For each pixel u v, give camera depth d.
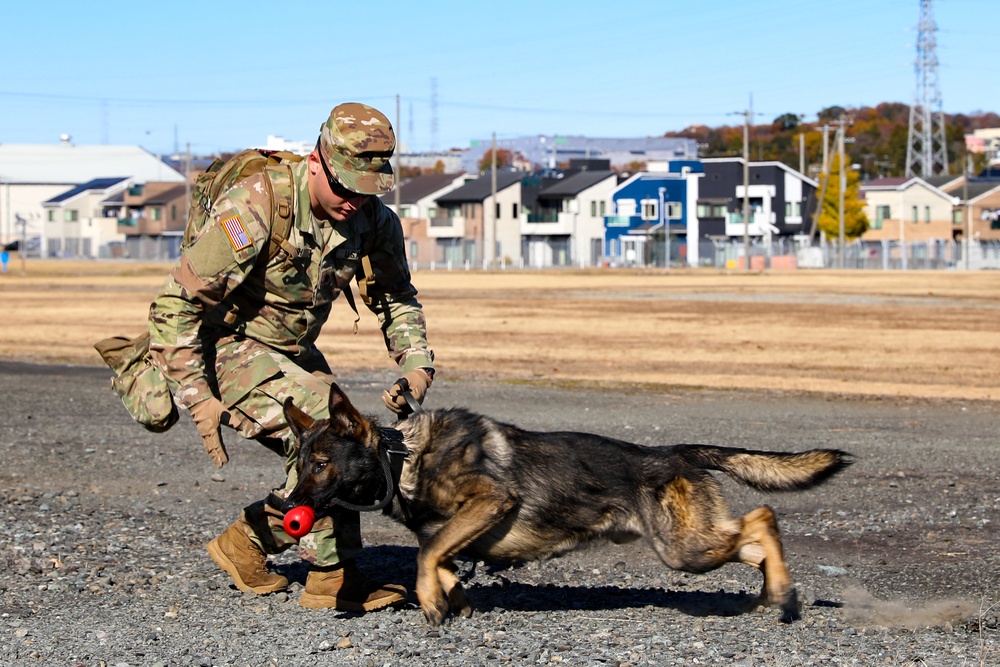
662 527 5.96
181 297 5.66
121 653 5.31
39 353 22.19
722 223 104.12
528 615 6.08
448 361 20.77
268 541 6.37
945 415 14.14
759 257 82.75
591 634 5.66
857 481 10.03
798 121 189.00
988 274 60.38
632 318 30.73
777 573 5.98
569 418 13.53
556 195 103.25
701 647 5.38
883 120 189.75
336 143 5.51
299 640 5.53
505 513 5.66
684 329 27.33
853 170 101.94
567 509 5.83
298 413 5.57
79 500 9.22
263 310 5.92
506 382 17.31
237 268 5.64
